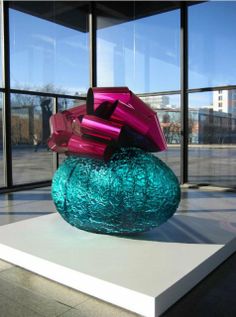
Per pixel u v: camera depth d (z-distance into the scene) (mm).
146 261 3281
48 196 7344
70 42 9570
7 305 2854
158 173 3670
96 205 3600
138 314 2730
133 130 3660
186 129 8766
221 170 8375
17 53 8305
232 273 3432
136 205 3553
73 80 9680
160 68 9086
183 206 6191
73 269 3113
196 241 3809
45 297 2977
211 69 8422
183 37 8617
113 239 3850
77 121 3848
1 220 5359
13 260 3629
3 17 7969
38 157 8891
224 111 8289
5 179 8195
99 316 2697
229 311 2781
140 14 9336
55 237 3922
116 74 9844
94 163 3717
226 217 5324
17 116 8414
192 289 3111
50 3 9047
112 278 2939
